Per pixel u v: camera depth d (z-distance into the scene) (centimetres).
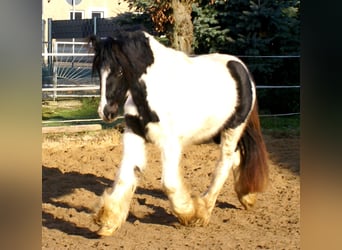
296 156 1018
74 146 1054
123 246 577
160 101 595
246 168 708
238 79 682
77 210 711
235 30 1409
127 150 607
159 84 596
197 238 612
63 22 2138
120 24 1473
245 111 687
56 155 984
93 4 3112
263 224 665
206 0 1419
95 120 1234
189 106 617
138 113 596
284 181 856
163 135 605
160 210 715
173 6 1270
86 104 1526
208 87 643
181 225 649
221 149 688
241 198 716
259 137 713
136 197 761
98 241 591
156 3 1280
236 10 1415
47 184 819
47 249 560
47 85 1585
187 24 1286
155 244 587
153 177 864
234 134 684
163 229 641
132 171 603
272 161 982
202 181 842
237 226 657
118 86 568
